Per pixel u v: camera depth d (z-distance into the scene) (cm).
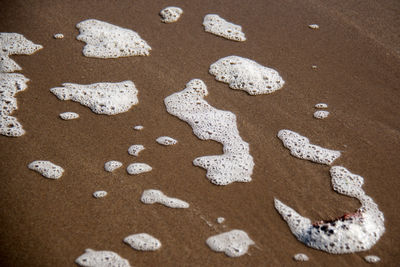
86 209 193
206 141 205
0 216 191
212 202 195
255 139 205
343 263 187
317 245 189
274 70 219
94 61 221
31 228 190
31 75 216
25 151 201
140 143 204
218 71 219
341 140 205
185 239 189
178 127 207
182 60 222
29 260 186
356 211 194
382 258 188
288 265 187
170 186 197
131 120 208
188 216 192
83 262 186
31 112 209
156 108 211
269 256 188
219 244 189
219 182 198
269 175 199
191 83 216
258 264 187
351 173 200
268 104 212
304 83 217
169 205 194
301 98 213
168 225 191
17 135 204
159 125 207
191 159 202
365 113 211
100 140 204
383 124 208
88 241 189
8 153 201
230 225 191
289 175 199
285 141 205
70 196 195
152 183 197
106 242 189
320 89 215
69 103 211
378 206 195
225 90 215
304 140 205
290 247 189
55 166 199
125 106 211
